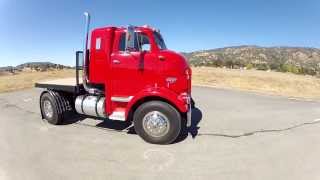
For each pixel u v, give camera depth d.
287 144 7.11
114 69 7.61
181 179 5.20
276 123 9.27
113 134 7.88
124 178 5.23
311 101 14.22
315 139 7.52
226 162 5.95
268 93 16.95
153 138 7.08
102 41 7.69
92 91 8.15
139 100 7.35
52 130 8.27
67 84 8.75
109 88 7.72
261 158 6.17
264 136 7.79
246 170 5.56
